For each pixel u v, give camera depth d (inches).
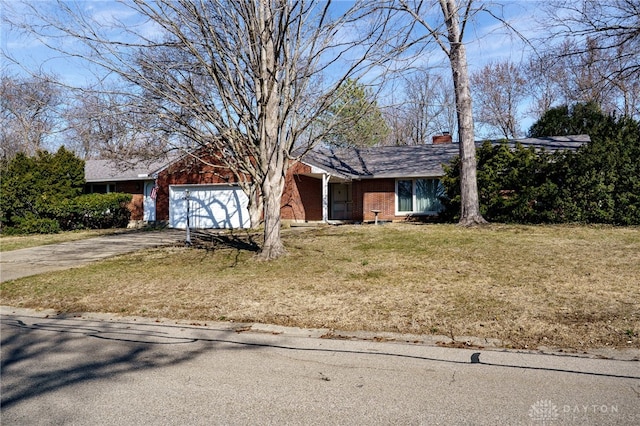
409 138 1285.7
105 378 177.6
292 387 163.8
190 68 413.7
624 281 289.9
